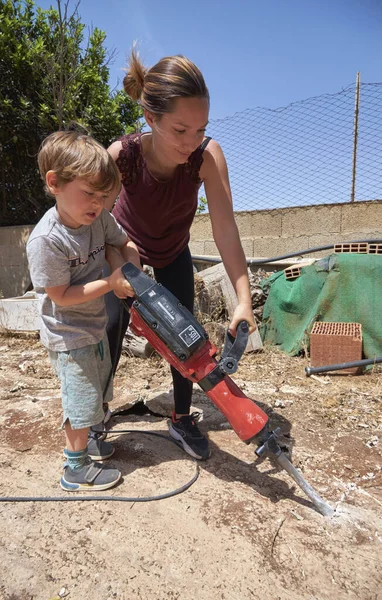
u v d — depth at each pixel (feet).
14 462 6.57
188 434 6.94
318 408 8.84
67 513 5.40
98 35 22.53
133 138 5.96
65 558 4.67
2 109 21.89
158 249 6.86
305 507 5.67
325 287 12.76
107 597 4.23
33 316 14.11
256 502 5.72
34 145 23.26
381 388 10.22
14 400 8.91
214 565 4.64
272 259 16.30
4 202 24.36
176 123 5.07
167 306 5.32
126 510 5.48
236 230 6.31
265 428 5.44
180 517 5.37
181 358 5.33
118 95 23.72
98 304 5.93
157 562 4.66
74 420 5.61
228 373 5.49
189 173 5.98
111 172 5.00
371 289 12.34
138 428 7.79
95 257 5.75
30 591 4.27
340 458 6.86
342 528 5.30
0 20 21.17
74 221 5.35
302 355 12.83
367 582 4.52
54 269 5.21
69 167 4.74
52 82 20.80
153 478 6.18
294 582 4.48
